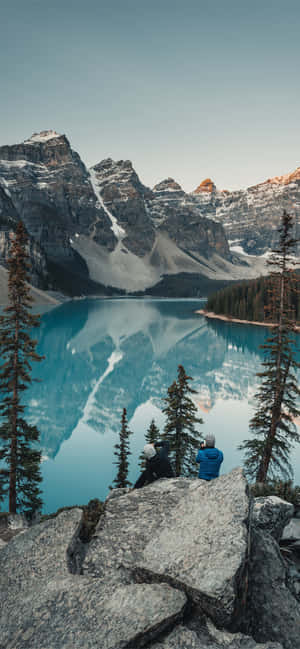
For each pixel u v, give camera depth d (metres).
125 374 90.94
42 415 59.88
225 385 79.19
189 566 4.34
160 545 4.85
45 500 30.73
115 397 72.75
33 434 23.55
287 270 24.80
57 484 34.22
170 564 4.45
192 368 96.50
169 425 26.28
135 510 6.23
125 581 4.57
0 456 23.08
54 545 5.34
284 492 11.34
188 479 7.61
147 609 3.91
